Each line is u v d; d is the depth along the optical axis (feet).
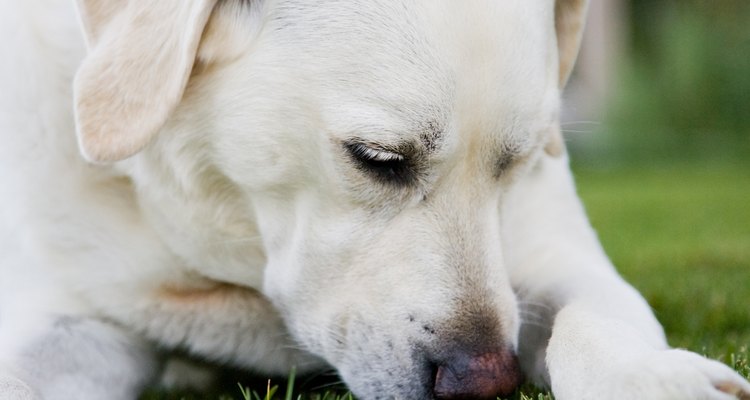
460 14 3.56
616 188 12.11
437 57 3.56
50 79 3.81
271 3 3.62
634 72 16.80
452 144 3.59
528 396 3.72
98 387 3.87
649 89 16.48
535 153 3.74
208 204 3.81
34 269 3.91
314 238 3.70
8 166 3.88
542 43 3.68
